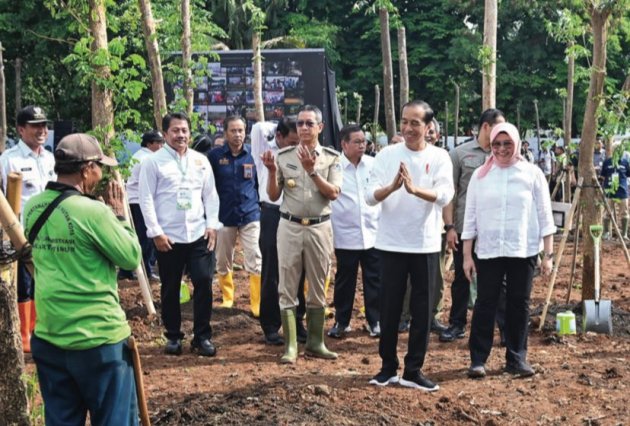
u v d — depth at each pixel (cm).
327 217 829
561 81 3884
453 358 849
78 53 938
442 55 3947
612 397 721
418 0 4047
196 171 851
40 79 2928
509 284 772
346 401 686
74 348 473
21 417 516
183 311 1052
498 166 759
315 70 1798
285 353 838
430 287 718
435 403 694
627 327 968
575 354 860
